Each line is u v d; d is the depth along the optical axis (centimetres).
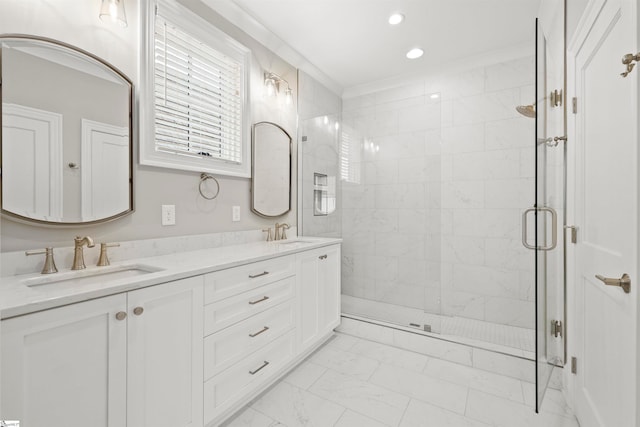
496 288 259
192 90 180
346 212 311
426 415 154
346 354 222
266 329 167
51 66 121
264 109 236
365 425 146
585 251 135
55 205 122
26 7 115
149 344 110
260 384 164
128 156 147
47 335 85
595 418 123
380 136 289
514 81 251
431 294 261
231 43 202
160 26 162
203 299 131
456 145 275
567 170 158
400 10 200
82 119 130
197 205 184
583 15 131
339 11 202
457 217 275
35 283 108
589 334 132
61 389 87
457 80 275
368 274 294
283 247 197
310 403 162
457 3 192
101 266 131
